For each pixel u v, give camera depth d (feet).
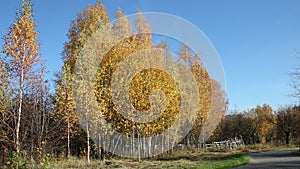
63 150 61.31
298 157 68.28
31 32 51.90
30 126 53.72
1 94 50.55
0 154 49.24
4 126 52.34
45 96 56.18
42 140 55.67
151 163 56.80
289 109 157.89
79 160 55.83
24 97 53.72
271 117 166.50
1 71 50.75
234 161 56.34
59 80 62.69
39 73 53.83
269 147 129.08
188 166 50.55
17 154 45.29
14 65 50.96
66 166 48.88
